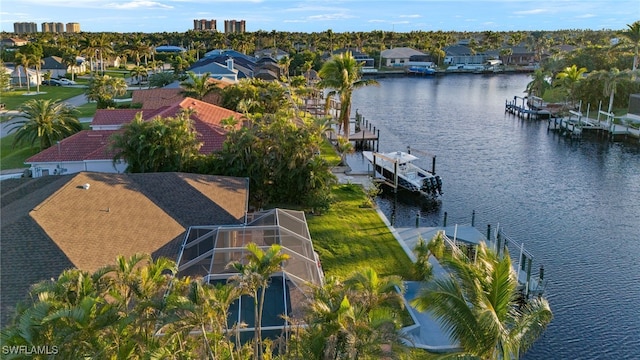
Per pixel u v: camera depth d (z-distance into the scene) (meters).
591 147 71.06
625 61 116.00
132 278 16.19
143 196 30.72
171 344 15.98
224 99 67.38
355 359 14.51
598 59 119.06
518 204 47.66
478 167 60.59
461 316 15.75
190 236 28.50
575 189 52.31
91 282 15.55
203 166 40.53
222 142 45.31
